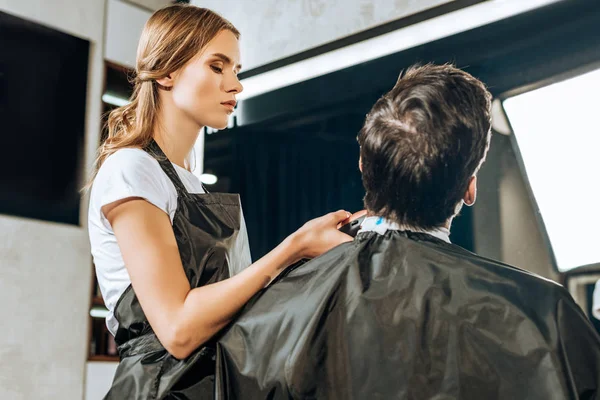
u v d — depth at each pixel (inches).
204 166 106.6
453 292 39.9
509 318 38.8
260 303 43.3
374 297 40.6
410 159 44.3
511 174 76.4
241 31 106.2
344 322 40.6
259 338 42.0
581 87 73.3
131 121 54.8
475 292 39.7
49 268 110.0
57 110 113.7
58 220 112.2
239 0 107.3
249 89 104.0
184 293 44.6
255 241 99.6
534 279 40.1
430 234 43.3
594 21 73.4
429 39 85.9
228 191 103.5
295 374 40.1
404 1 87.8
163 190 49.4
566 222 71.4
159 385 45.5
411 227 44.0
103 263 49.8
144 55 53.7
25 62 110.5
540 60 76.4
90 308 114.7
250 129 103.2
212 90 53.4
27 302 107.0
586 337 38.5
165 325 43.1
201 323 42.8
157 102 54.0
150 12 128.6
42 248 109.5
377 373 39.2
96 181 49.6
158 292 44.1
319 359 40.2
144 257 45.0
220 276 50.9
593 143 71.3
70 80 115.9
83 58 117.8
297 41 99.0
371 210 45.6
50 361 108.2
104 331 117.3
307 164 96.4
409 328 39.5
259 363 41.4
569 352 38.0
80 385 111.1
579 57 73.8
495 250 75.7
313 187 95.6
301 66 98.3
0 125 106.7
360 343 39.9
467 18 82.3
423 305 39.8
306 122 97.3
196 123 54.6
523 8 78.1
